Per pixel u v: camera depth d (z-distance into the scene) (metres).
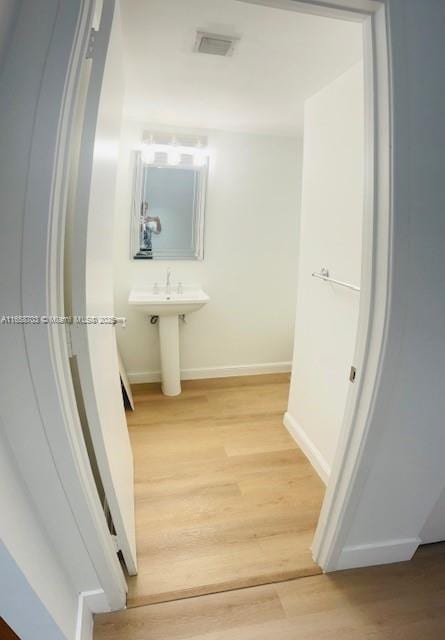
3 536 0.71
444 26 0.86
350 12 0.86
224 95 1.87
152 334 2.84
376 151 0.92
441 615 1.23
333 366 1.73
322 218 1.75
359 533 1.31
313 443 2.00
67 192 0.76
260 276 2.92
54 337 0.77
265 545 1.47
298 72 1.59
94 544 1.03
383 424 1.09
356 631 1.17
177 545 1.45
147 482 1.81
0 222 0.69
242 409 2.58
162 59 1.49
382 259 0.95
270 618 1.20
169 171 2.51
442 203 0.92
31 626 0.85
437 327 1.00
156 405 2.59
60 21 0.67
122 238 2.56
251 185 2.67
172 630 1.15
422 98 0.87
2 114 0.66
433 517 1.42
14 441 0.82
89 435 1.11
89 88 0.75
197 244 2.70
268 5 0.85
